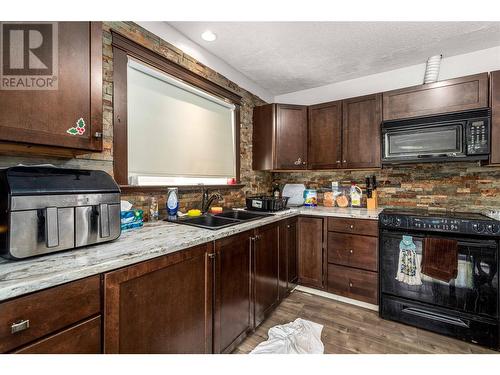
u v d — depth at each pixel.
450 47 2.18
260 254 1.85
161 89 1.86
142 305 1.00
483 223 1.68
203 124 2.24
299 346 1.61
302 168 2.82
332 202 2.94
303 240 2.52
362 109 2.48
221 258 1.43
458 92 2.02
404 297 1.94
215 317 1.39
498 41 2.09
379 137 2.38
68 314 0.77
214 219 2.00
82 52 1.09
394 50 2.23
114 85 1.52
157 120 1.83
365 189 2.78
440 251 1.80
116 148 1.54
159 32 1.81
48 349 0.72
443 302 1.80
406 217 1.94
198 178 2.22
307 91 3.22
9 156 1.12
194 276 1.25
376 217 2.12
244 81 2.79
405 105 2.24
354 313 2.11
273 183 3.40
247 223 1.72
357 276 2.22
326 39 2.04
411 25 1.85
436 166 2.41
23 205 0.80
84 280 0.81
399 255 1.97
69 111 1.05
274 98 3.45
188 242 1.19
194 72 2.08
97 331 0.84
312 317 2.04
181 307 1.18
